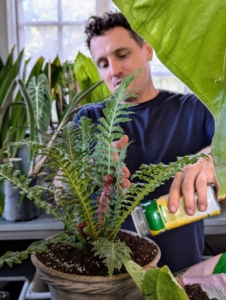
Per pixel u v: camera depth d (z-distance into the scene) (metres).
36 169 0.94
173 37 0.19
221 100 0.20
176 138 0.90
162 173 0.39
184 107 0.93
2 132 1.12
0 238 0.95
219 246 1.30
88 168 0.42
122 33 0.83
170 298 0.30
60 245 0.47
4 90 1.07
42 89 1.05
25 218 0.95
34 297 0.59
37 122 1.00
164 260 0.82
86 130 0.43
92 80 1.27
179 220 0.48
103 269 0.40
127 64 0.84
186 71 0.20
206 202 0.48
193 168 0.50
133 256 0.44
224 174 0.19
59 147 0.39
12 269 0.85
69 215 0.44
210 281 0.50
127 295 0.40
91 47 0.91
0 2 1.45
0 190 0.99
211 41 0.19
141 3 0.18
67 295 0.40
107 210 0.42
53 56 1.62
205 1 0.18
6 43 1.49
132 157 0.89
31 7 1.57
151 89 0.96
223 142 0.19
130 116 0.93
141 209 0.49
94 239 0.44
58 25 1.59
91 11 1.58
